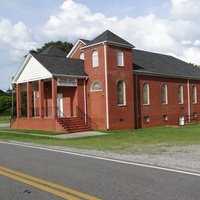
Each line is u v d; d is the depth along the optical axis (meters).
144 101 36.47
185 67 45.09
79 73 32.22
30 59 32.41
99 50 31.75
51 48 43.19
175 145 17.55
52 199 7.25
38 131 29.58
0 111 75.06
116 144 18.47
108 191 7.89
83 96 32.44
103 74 31.34
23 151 15.82
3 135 26.33
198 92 45.25
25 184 8.70
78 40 38.16
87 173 10.09
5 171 10.49
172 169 10.62
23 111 50.38
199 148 16.17
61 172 10.28
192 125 37.31
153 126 37.22
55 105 30.11
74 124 30.41
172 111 40.34
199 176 9.52
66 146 17.81
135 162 12.07
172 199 7.20
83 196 7.46
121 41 32.56
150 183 8.68
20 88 34.94
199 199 7.20
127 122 32.81
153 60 41.50
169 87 40.12
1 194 7.75
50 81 33.94
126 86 33.06
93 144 18.66
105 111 31.19
